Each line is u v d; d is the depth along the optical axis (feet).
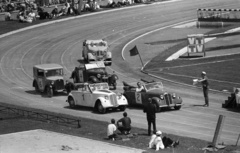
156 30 333.01
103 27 350.02
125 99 157.69
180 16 370.94
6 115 151.12
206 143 116.26
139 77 217.15
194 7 399.65
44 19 377.09
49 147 114.42
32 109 160.35
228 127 136.98
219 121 112.37
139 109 159.63
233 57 231.09
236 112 153.79
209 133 130.52
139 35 322.34
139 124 140.87
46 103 174.81
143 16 379.14
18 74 237.25
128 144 115.75
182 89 189.88
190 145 114.11
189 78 204.95
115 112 156.56
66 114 152.66
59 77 187.52
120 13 392.68
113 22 364.58
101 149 111.96
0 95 192.44
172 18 366.63
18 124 139.13
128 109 160.25
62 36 328.90
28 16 369.71
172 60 240.94
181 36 307.58
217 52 246.27
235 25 311.68
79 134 126.52
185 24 343.67
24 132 129.29
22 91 199.00
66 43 310.04
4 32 341.41
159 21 359.66
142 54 269.44
